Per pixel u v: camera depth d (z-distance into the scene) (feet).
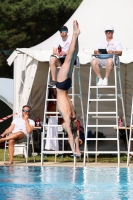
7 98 190.29
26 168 114.93
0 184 87.15
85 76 162.61
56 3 305.53
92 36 148.56
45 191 79.61
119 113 167.73
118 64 123.65
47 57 140.46
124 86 163.84
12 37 313.94
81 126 157.38
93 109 167.12
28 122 130.11
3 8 315.58
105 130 167.63
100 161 135.44
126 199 71.92
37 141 152.97
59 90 76.54
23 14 310.04
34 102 154.51
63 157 146.51
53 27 316.81
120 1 156.66
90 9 157.48
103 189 81.87
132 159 138.82
